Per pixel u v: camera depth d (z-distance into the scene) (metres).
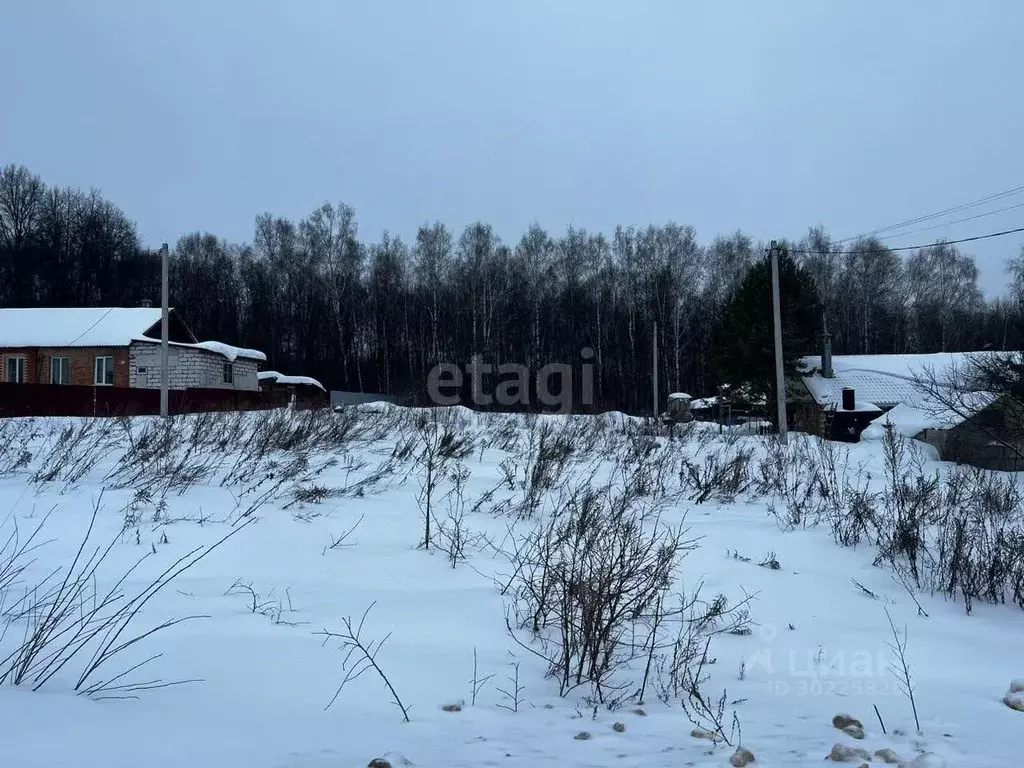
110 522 6.64
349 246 54.66
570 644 4.43
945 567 6.94
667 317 51.22
